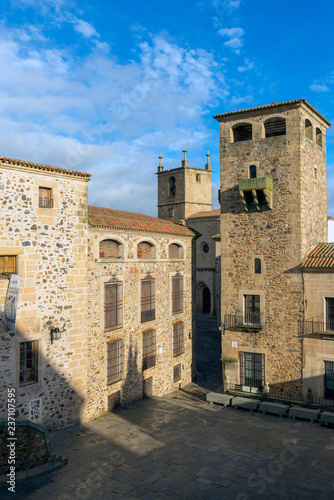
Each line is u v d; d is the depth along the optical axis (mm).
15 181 15656
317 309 19672
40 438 13203
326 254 20359
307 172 21188
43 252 16531
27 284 15984
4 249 15289
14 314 14508
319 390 19500
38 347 16328
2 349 15055
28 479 12555
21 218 15820
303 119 20797
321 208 23141
